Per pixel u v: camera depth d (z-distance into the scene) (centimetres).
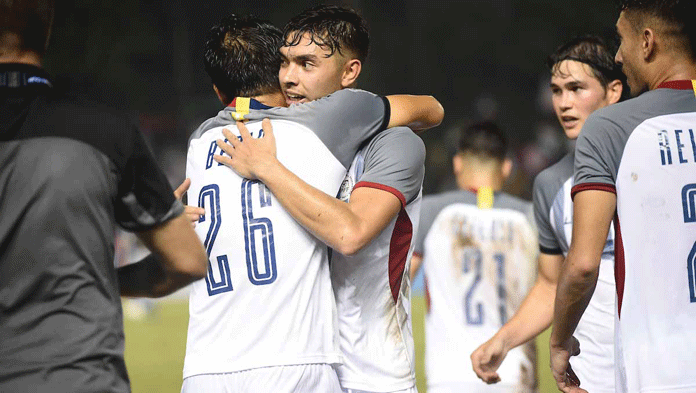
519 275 1844
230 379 1222
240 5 12900
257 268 1234
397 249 1310
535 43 13188
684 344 1155
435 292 1856
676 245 1162
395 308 1314
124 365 1027
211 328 1251
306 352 1220
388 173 1262
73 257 995
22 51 1020
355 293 1302
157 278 1093
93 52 11850
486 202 1862
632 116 1185
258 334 1220
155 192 1034
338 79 1355
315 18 1341
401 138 1291
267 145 1255
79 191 995
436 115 1373
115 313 1020
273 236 1236
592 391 1566
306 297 1232
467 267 1845
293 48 1334
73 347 987
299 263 1236
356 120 1274
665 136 1173
